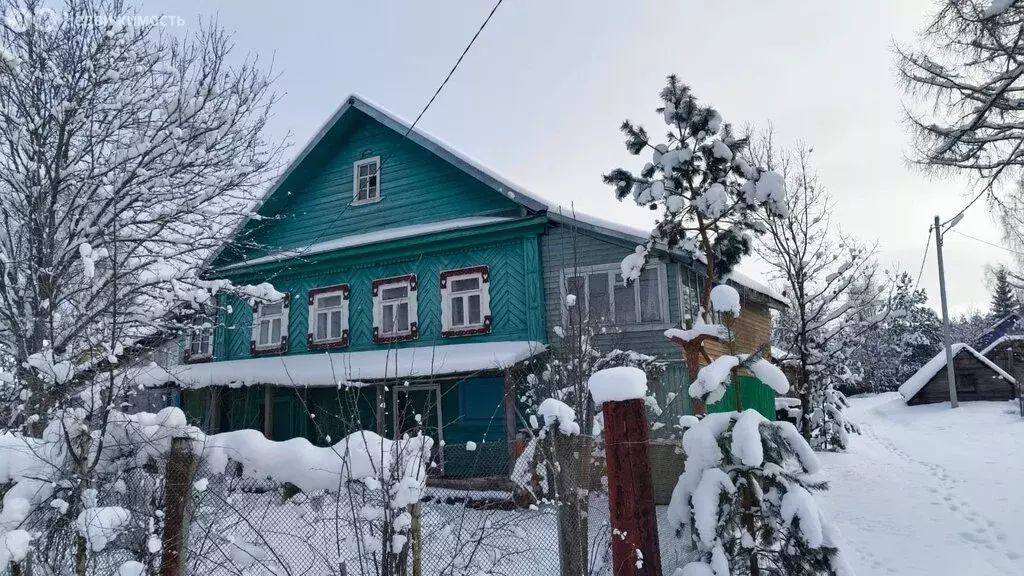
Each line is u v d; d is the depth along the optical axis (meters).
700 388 5.02
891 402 32.06
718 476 4.71
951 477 11.62
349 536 4.83
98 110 8.32
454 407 14.56
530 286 14.11
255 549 4.75
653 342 13.15
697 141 11.76
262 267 16.75
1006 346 30.97
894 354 56.22
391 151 16.95
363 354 15.06
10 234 7.54
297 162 17.25
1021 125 11.22
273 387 14.78
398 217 16.45
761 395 13.59
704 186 11.78
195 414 15.08
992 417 22.17
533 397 12.22
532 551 5.31
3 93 7.64
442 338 14.80
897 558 6.92
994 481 10.95
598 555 5.29
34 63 7.82
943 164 12.41
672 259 13.30
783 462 4.97
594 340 12.62
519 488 5.71
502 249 14.66
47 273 7.01
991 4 10.27
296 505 4.89
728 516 4.69
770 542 4.72
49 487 4.44
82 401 4.94
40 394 5.42
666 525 5.96
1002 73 11.19
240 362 16.33
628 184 12.04
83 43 8.10
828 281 19.16
